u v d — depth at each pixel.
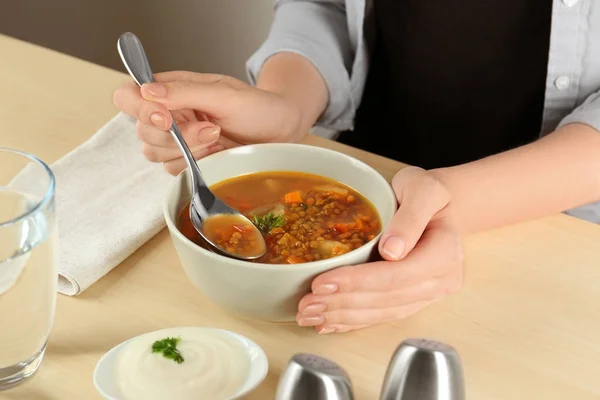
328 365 0.61
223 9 1.81
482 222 0.82
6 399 0.66
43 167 0.66
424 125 1.21
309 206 0.77
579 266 0.80
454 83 1.16
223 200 0.78
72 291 0.74
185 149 0.79
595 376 0.70
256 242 0.73
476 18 1.12
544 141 0.89
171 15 1.88
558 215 0.86
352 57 1.18
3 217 0.68
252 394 0.67
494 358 0.71
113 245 0.77
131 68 0.83
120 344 0.68
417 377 0.61
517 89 1.14
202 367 0.66
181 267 0.78
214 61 1.91
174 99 0.83
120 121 0.93
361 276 0.69
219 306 0.73
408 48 1.17
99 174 0.86
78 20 1.94
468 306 0.75
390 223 0.73
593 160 0.87
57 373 0.68
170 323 0.73
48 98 0.99
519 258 0.80
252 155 0.80
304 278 0.69
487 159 0.86
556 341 0.73
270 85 1.03
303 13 1.15
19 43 1.08
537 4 1.09
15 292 0.63
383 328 0.73
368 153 0.93
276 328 0.73
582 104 0.99
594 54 1.03
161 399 0.64
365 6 1.16
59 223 0.79
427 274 0.72
